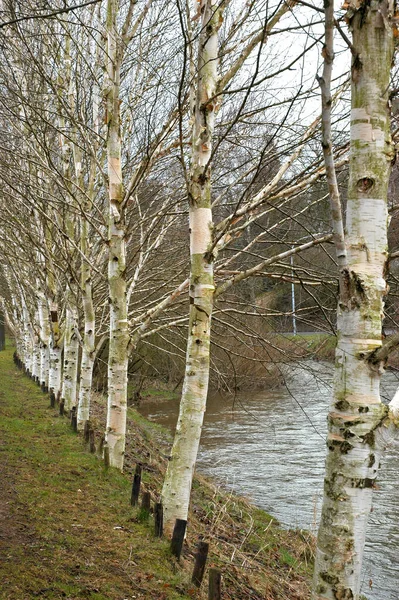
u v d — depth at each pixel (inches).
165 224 413.7
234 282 249.9
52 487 309.1
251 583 258.1
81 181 417.4
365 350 144.6
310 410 784.3
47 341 743.1
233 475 534.6
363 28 147.8
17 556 214.7
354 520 141.6
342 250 145.6
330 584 141.3
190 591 211.5
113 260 349.4
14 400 645.9
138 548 238.4
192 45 268.7
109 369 361.7
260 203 235.5
